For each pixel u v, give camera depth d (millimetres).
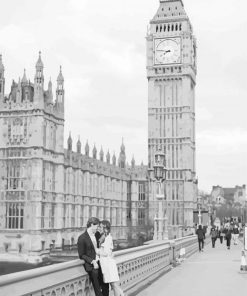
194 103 151500
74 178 103438
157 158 40250
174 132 140000
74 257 81438
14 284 10414
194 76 149125
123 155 145125
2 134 84812
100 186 119500
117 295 15188
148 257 26391
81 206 106875
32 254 80188
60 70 93000
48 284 11789
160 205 39375
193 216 137250
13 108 84500
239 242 75188
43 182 85312
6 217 82812
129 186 142875
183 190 137125
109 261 15078
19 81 84625
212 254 48281
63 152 92500
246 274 29391
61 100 92250
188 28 142875
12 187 83375
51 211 88438
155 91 142500
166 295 20625
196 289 22609
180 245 42250
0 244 81938
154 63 142250
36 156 82688
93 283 14539
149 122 142000
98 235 15430
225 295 20781
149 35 143750
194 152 149375
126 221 139375
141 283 23688
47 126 86875
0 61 85562
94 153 122500
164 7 144250
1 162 84375
